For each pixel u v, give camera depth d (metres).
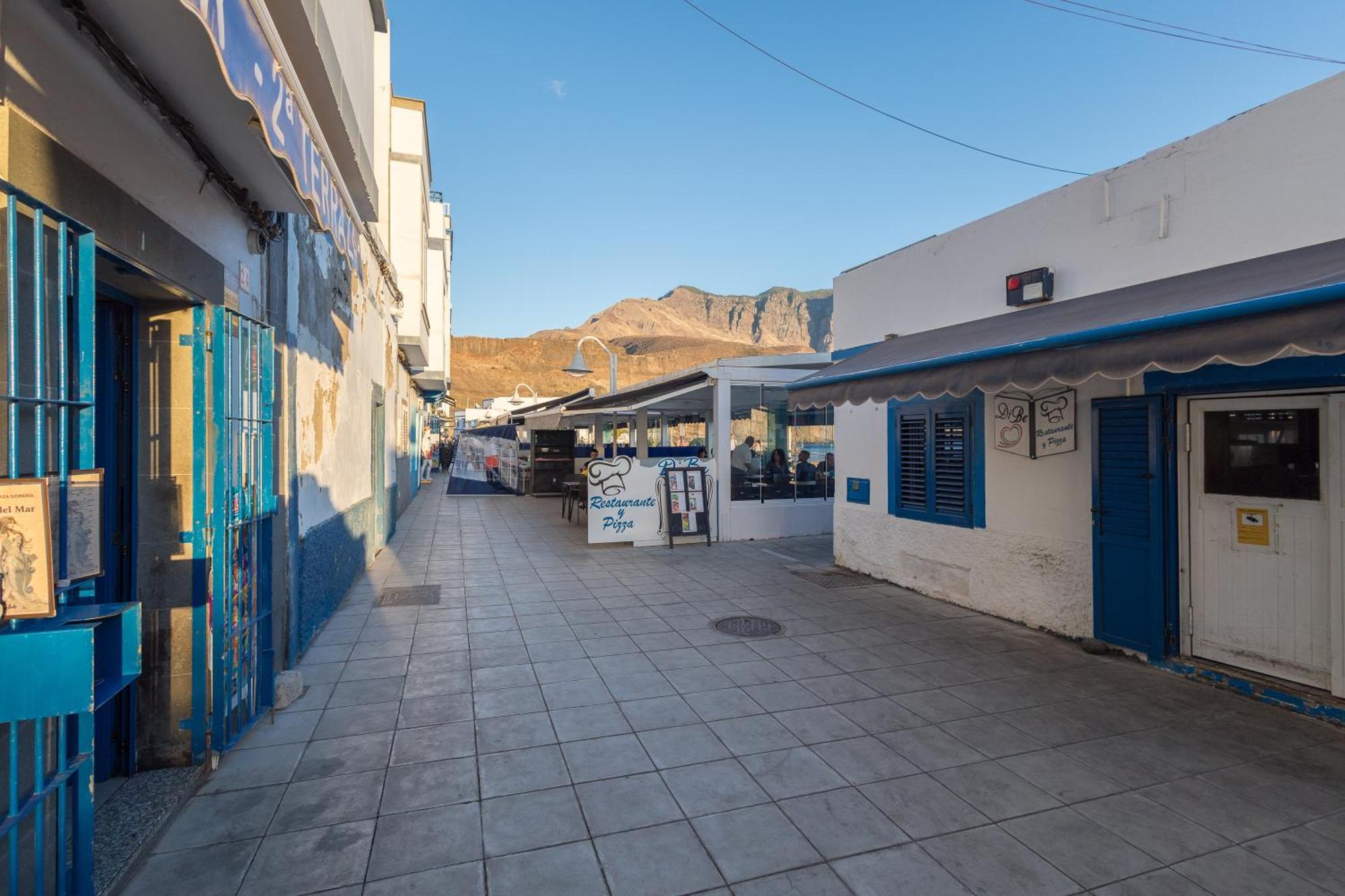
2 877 2.03
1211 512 4.91
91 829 2.24
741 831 3.03
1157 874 2.74
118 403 3.41
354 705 4.42
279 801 3.25
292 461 5.04
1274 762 3.68
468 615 6.64
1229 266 4.52
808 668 5.16
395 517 12.83
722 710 4.37
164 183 3.11
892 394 5.53
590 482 10.65
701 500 10.95
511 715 4.27
